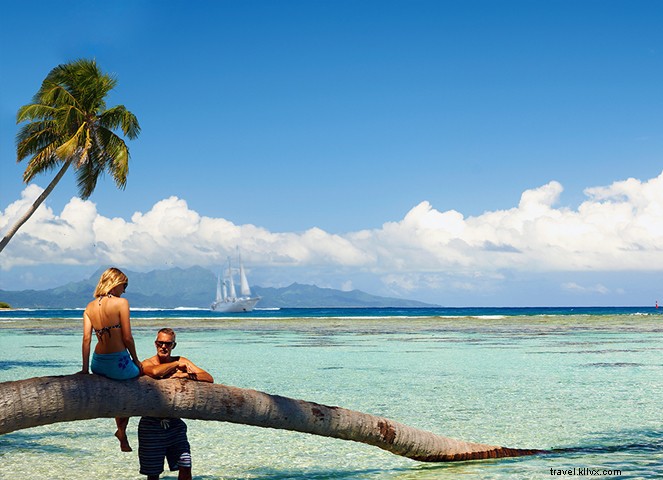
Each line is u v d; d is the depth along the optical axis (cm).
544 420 1147
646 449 905
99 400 594
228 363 2314
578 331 4622
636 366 2114
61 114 2528
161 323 6981
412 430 801
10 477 759
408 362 2320
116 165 2628
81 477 758
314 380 1786
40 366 2228
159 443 655
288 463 848
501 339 3703
